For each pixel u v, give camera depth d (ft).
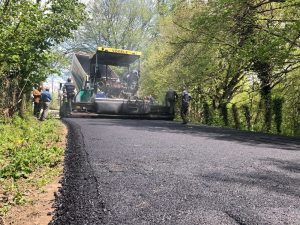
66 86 67.15
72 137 35.24
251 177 19.72
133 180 18.52
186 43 73.51
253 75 71.87
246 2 57.82
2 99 47.85
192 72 78.89
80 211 14.23
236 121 66.80
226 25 61.77
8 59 38.50
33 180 21.33
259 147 32.27
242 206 14.74
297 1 54.85
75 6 55.31
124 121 60.03
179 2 76.43
